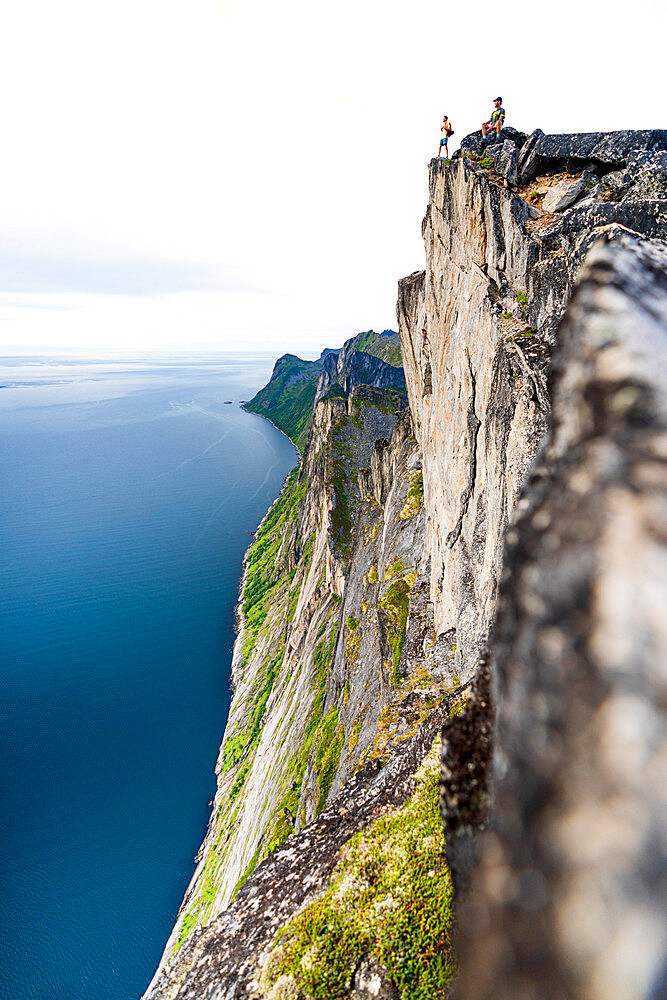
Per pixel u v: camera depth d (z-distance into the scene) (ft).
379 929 32.96
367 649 178.81
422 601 122.21
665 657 6.03
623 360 9.45
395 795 43.50
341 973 31.99
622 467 7.97
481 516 76.13
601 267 11.76
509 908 6.34
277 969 34.22
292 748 245.04
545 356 54.60
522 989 5.62
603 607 6.70
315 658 293.84
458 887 12.73
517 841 6.79
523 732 7.36
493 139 90.43
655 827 5.04
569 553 7.66
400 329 164.86
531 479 10.50
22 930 290.56
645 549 6.89
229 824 310.45
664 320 10.37
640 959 4.37
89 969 272.51
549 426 10.99
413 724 76.59
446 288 98.43
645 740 5.52
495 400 63.93
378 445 256.73
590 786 5.80
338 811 52.21
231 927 44.11
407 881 34.68
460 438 88.38
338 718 184.03
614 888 4.97
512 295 68.90
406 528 162.61
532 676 7.48
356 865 37.76
